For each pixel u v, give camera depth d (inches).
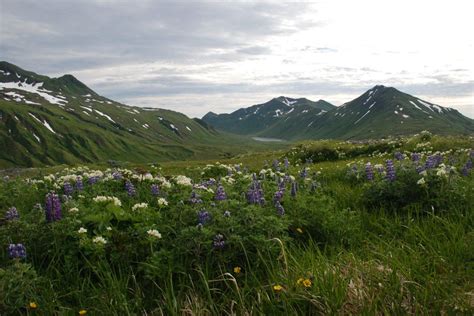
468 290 187.9
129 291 203.9
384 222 307.1
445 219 278.4
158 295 199.8
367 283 194.9
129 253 221.5
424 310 169.8
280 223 245.8
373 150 1032.8
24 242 231.6
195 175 578.9
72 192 352.2
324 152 1068.5
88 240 218.5
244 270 221.6
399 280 192.2
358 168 522.6
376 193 359.6
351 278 199.3
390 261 217.3
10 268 199.5
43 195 368.2
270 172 469.4
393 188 345.7
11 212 258.4
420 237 257.1
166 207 284.5
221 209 259.6
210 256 220.4
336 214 303.3
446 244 233.6
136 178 386.3
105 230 237.8
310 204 305.0
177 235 226.4
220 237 221.0
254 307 184.1
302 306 182.9
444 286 188.9
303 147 1154.7
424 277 199.0
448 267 209.9
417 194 332.2
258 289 195.5
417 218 291.0
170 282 199.6
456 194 315.0
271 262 214.4
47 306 189.8
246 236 229.8
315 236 281.0
